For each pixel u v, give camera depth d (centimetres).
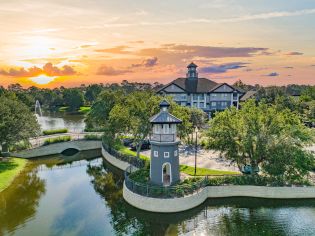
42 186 4078
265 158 3609
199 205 3219
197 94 9594
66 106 16562
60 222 2981
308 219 2955
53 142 5931
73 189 3975
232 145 3731
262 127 3675
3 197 3647
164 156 3381
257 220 2953
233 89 9581
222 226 2858
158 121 3347
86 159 5612
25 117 5238
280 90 11381
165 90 9500
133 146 5406
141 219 3106
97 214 3180
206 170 4038
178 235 2750
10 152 5350
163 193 3139
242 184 3472
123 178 4488
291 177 3503
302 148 3972
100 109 6366
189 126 4669
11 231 2777
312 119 7362
